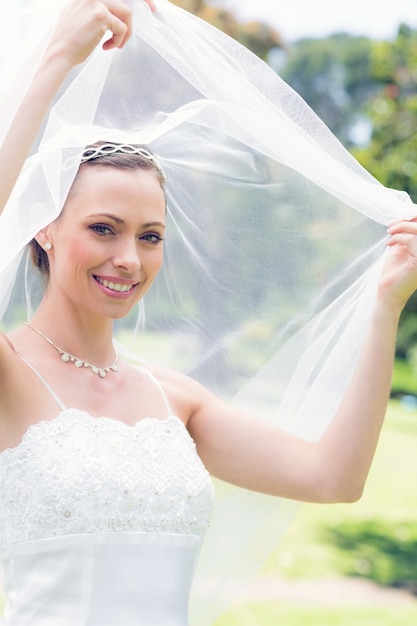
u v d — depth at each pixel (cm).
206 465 347
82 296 305
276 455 339
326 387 356
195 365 370
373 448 334
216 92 322
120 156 306
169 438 313
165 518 301
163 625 298
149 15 315
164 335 371
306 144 327
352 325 353
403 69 1222
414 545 1103
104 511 292
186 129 349
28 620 290
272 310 367
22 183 288
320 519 1205
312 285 364
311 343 363
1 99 282
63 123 295
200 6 1639
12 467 293
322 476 334
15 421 299
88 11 278
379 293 337
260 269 366
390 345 336
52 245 312
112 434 302
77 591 289
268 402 365
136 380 328
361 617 843
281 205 362
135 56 322
